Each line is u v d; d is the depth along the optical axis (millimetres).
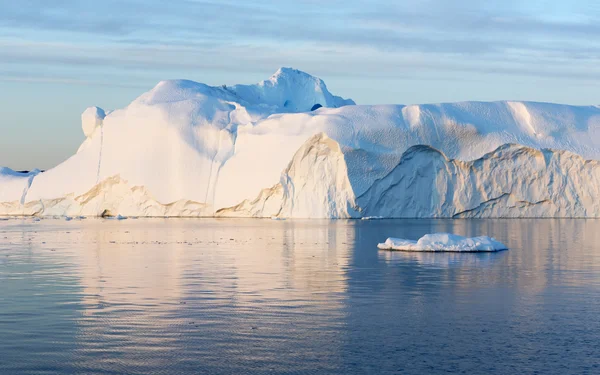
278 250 43312
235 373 15859
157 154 107125
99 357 16969
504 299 24156
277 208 96625
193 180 104375
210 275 30406
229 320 20703
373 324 20250
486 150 93688
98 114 115562
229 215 101812
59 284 27812
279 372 15953
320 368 16219
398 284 27547
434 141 94062
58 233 64500
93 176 111312
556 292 25656
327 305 23000
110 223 86625
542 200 94062
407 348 17812
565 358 16984
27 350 17547
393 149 93062
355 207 92625
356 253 40750
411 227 71250
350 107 98562
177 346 17906
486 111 98188
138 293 25391
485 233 60594
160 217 106250
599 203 93125
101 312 21828
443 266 33594
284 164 94438
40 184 115188
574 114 98250
